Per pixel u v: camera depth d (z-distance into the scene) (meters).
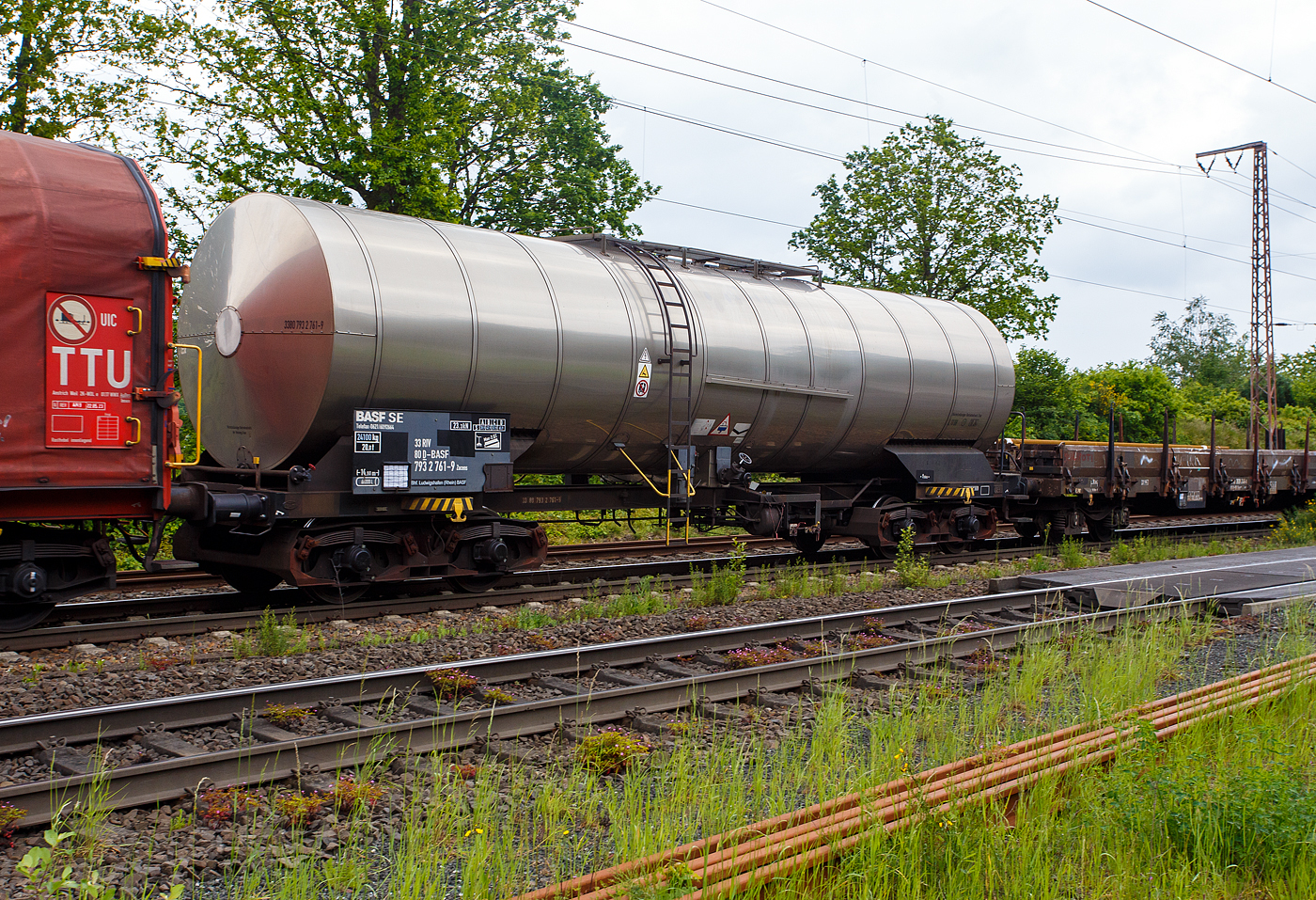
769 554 16.58
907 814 4.42
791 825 4.39
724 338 13.17
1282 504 28.22
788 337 14.01
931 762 5.62
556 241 13.02
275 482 10.49
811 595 12.04
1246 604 10.68
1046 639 8.89
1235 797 4.71
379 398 10.30
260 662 7.74
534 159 23.81
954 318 16.98
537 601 11.34
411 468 10.46
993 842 4.33
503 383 11.05
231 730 6.03
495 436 11.17
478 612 10.66
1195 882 4.29
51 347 7.84
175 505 9.00
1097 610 10.23
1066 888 4.21
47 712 6.35
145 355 8.35
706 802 4.82
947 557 16.22
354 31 19.83
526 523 12.08
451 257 11.01
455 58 21.14
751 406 13.64
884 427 15.48
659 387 12.47
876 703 7.11
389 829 4.61
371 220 10.84
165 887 4.10
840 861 4.15
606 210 24.73
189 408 11.62
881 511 15.32
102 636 8.79
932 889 4.06
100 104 17.61
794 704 7.04
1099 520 19.34
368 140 20.05
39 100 17.27
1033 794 4.86
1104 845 4.57
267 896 3.93
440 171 20.69
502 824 4.69
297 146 19.30
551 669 7.55
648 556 16.56
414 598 10.71
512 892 4.01
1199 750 5.58
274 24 19.61
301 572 10.15
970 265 31.06
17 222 7.66
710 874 3.83
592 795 4.99
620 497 13.35
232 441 10.97
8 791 4.56
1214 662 8.52
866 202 31.70
